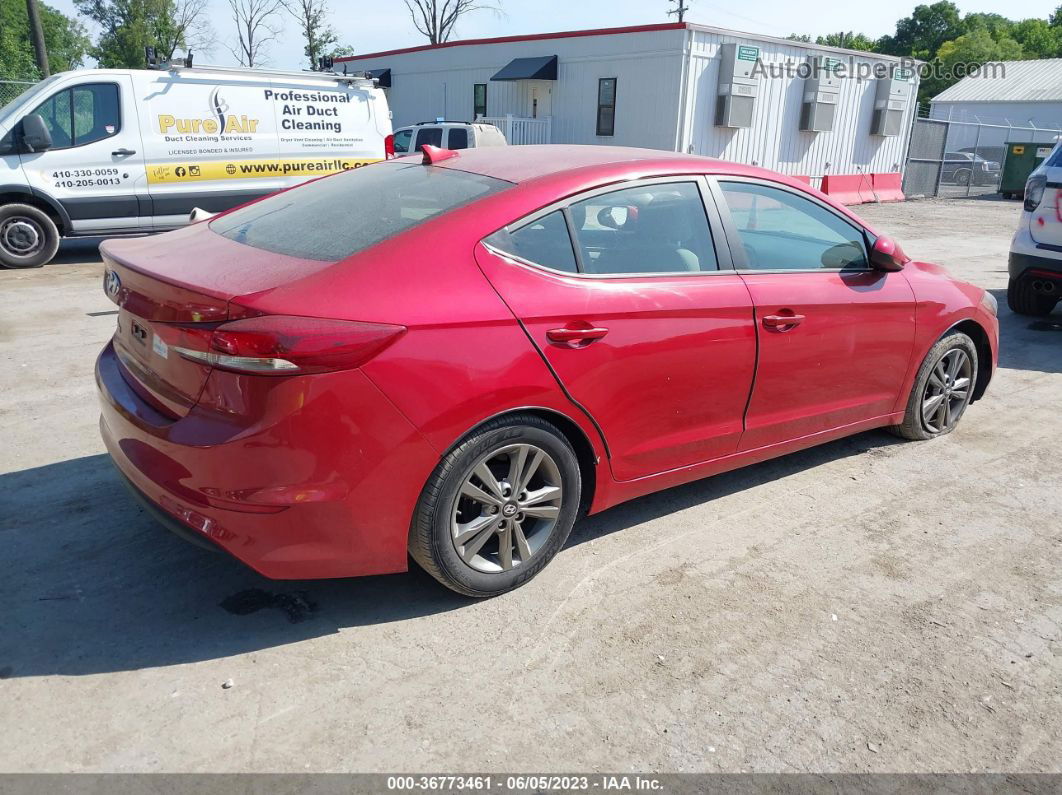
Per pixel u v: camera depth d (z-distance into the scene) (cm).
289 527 260
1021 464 466
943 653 294
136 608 300
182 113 1053
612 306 312
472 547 300
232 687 262
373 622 298
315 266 272
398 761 235
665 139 2059
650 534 370
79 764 229
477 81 2536
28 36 5216
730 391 360
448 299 275
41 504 373
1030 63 5394
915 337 443
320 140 1160
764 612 313
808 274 388
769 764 240
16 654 272
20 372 562
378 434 263
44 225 995
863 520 392
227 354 248
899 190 2506
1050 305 838
